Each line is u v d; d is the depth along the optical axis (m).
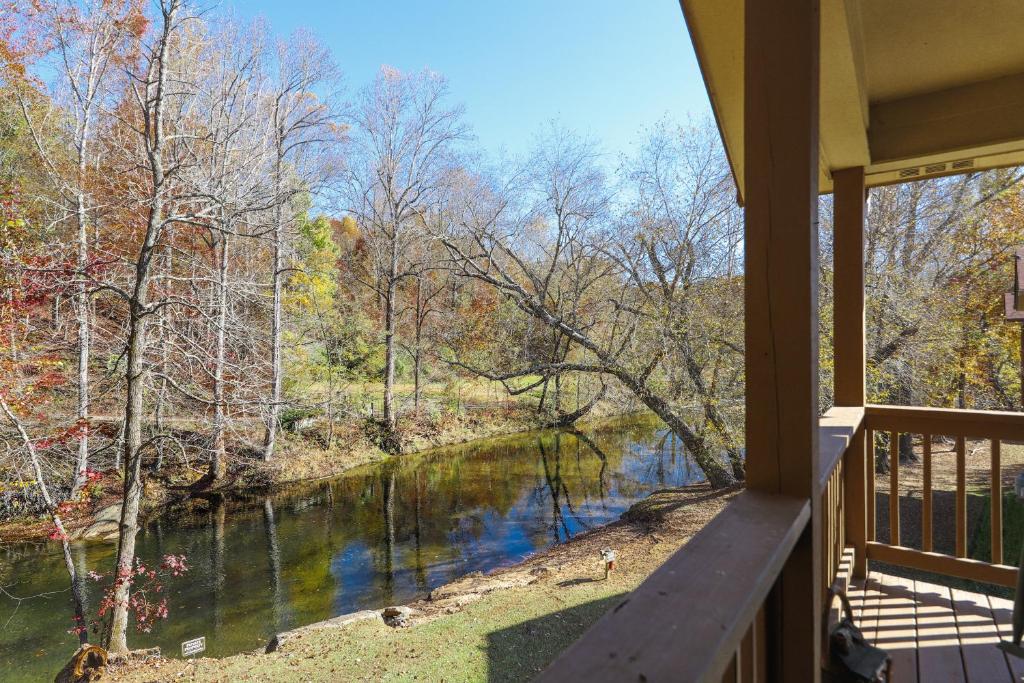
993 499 2.55
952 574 2.57
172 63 11.45
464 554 10.15
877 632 2.27
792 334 1.21
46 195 10.65
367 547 10.45
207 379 10.88
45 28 11.12
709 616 0.71
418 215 16.97
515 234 15.98
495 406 18.86
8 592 8.52
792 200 1.21
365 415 16.70
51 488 9.82
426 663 5.76
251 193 10.69
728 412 10.86
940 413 2.65
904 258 10.75
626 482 13.55
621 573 7.95
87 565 9.35
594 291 14.12
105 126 12.07
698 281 11.31
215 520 11.49
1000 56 2.42
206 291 10.42
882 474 10.12
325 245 18.67
